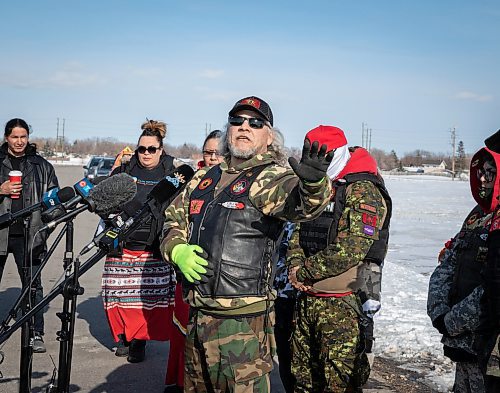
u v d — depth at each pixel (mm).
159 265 5664
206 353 3289
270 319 3381
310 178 2793
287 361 4555
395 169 94812
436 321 3613
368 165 4066
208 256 3273
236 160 3506
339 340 3938
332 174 3998
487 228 3445
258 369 3273
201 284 3277
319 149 2803
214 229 3295
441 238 16234
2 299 8008
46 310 7773
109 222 3490
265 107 3500
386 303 7836
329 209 3980
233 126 3459
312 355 4129
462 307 3389
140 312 5668
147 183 5680
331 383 3955
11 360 5805
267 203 3225
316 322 4020
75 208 3406
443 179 65938
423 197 33000
